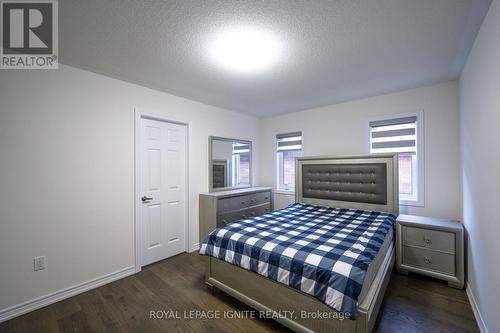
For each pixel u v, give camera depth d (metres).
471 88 1.89
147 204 2.78
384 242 1.99
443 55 2.00
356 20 1.51
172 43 1.78
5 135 1.80
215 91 2.92
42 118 1.98
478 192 1.72
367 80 2.58
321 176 3.46
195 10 1.40
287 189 4.27
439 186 2.67
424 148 2.77
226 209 3.27
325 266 1.46
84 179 2.22
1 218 1.78
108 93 2.40
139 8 1.38
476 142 1.76
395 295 2.06
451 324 1.69
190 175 3.24
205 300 2.04
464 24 1.56
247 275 1.85
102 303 2.00
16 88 1.86
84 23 1.53
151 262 2.82
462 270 2.13
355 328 1.32
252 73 2.37
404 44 1.82
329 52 1.94
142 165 2.73
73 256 2.14
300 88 2.83
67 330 1.66
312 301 1.48
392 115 3.00
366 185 3.07
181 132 3.20
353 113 3.36
